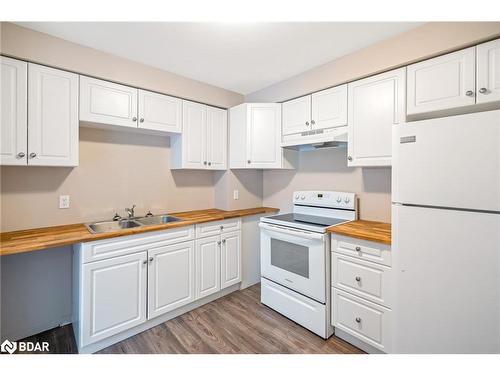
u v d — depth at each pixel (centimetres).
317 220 233
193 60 214
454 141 120
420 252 133
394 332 143
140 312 194
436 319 128
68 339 189
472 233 117
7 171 181
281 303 225
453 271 122
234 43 187
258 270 298
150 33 172
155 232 203
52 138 175
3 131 157
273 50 197
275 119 267
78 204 213
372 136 193
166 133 251
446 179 123
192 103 259
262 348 180
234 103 294
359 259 175
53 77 176
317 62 218
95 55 192
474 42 146
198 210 297
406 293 138
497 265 110
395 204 142
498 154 109
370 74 193
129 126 213
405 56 172
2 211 180
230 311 232
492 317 112
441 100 159
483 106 151
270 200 323
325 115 226
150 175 258
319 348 181
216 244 250
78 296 175
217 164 284
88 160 218
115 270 181
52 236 169
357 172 237
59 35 173
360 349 180
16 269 187
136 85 214
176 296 217
